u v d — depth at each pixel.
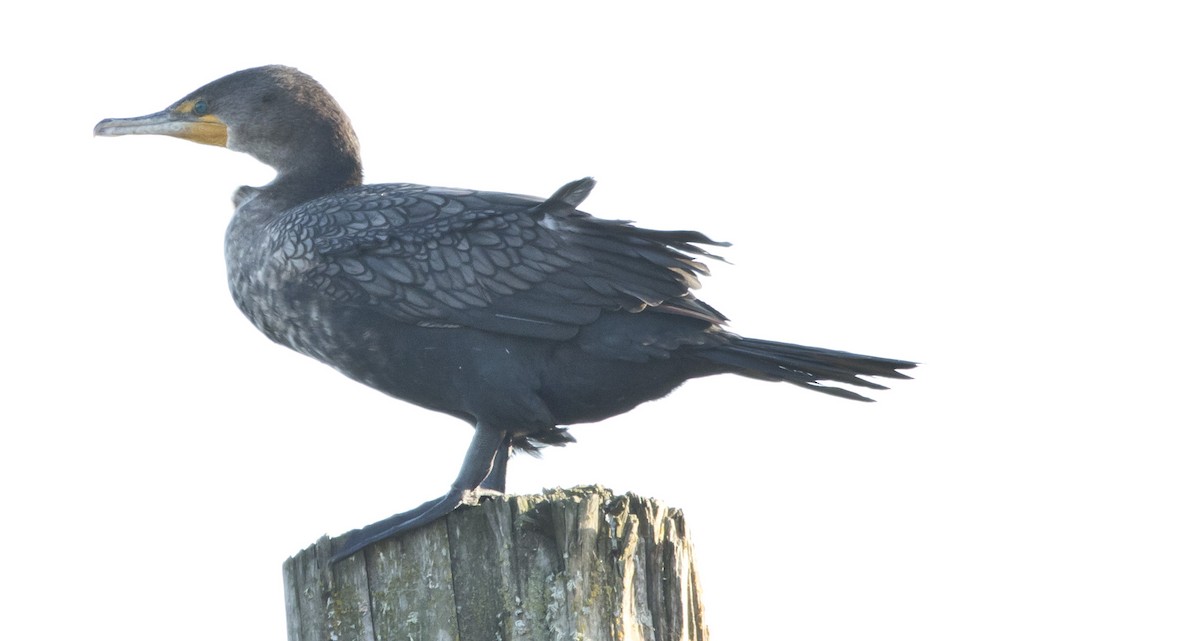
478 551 8.85
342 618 9.05
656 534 9.03
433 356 11.12
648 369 11.11
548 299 10.95
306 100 13.08
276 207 12.56
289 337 11.75
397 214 11.41
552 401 11.19
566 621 8.57
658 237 11.00
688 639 9.05
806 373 11.27
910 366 10.94
